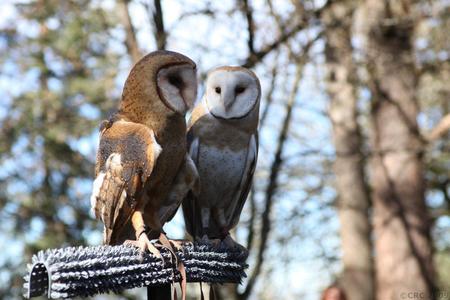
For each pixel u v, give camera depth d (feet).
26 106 48.37
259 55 32.96
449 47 37.86
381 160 45.96
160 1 31.48
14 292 47.24
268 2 32.58
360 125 53.57
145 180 15.92
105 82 44.88
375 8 38.52
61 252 13.41
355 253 52.90
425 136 42.29
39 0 46.47
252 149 20.48
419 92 46.19
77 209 50.06
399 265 44.75
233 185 20.39
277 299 46.93
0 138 49.26
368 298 52.75
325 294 24.09
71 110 48.44
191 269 15.43
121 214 16.16
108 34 43.16
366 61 38.22
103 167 16.37
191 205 20.29
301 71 35.06
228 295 35.22
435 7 37.32
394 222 45.19
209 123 19.89
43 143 49.49
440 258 55.93
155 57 16.63
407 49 39.78
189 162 17.17
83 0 44.65
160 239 15.24
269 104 35.42
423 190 45.52
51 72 50.06
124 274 14.11
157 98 16.42
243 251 17.12
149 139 16.08
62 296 13.02
